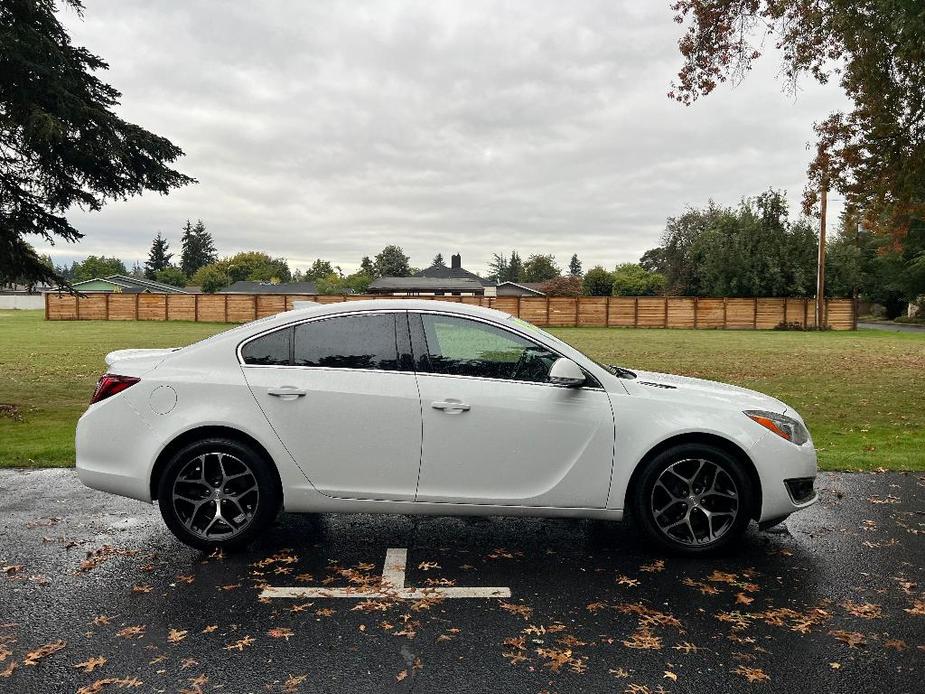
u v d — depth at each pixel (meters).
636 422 4.12
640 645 3.01
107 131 9.62
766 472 4.09
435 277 94.25
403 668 2.81
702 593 3.60
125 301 44.56
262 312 44.00
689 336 34.56
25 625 3.18
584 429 4.12
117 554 4.16
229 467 4.20
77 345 24.11
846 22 9.71
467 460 4.12
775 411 4.25
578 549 4.31
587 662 2.86
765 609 3.40
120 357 4.42
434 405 4.09
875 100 10.23
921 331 41.78
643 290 82.75
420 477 4.14
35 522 4.78
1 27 8.78
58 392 13.05
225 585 3.69
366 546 4.34
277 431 4.11
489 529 4.72
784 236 47.25
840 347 26.39
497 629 3.17
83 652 2.92
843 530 4.67
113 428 4.15
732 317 43.12
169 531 4.61
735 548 4.27
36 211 10.31
